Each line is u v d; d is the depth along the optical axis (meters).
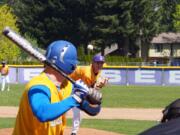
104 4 80.94
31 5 84.00
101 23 82.50
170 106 4.79
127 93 38.81
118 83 50.88
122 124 20.77
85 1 80.88
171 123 4.04
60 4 81.88
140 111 26.39
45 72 5.86
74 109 15.34
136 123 21.17
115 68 50.84
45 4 83.00
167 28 112.12
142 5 82.81
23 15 85.69
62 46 5.85
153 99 33.47
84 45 85.19
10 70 51.09
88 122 21.20
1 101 30.73
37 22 84.31
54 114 5.36
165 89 44.25
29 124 5.74
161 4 95.50
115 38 84.06
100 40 83.38
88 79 13.02
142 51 99.25
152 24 86.81
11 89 42.31
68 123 20.09
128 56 88.00
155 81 50.44
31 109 5.55
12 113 24.44
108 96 35.59
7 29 5.53
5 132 17.33
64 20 83.62
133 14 84.00
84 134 17.34
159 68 50.25
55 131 5.89
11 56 76.38
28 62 68.50
